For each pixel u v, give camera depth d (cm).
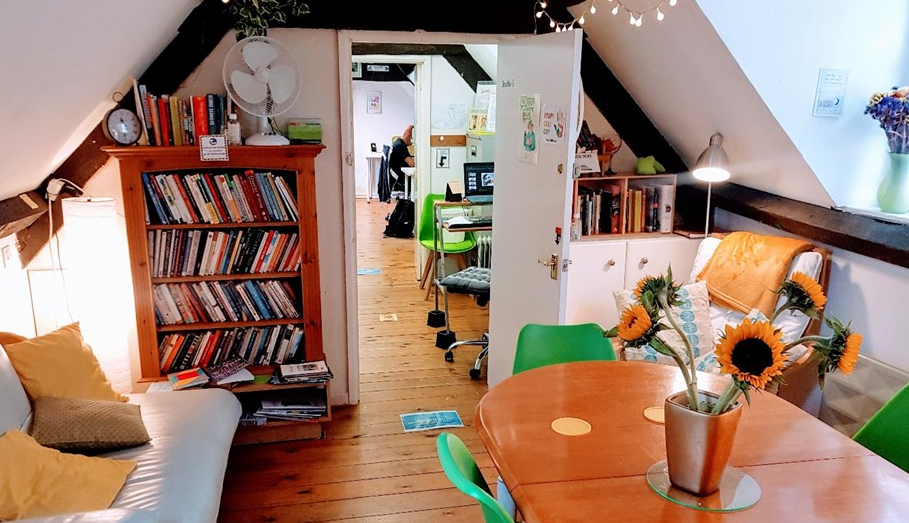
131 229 317
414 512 286
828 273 325
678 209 412
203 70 331
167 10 270
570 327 272
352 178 355
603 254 369
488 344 415
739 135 342
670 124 388
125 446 246
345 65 341
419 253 635
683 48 315
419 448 338
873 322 305
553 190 318
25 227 312
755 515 156
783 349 146
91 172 323
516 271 365
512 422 201
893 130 290
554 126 314
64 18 174
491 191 535
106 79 269
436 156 595
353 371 380
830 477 173
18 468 206
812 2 290
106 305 303
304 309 346
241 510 285
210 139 307
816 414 329
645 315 159
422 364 445
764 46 292
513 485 168
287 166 326
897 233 284
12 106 198
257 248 338
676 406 160
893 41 304
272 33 333
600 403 214
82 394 260
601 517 155
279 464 322
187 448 250
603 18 348
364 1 333
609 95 396
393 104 1095
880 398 295
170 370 340
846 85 305
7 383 231
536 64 328
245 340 348
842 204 320
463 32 352
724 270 346
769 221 352
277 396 352
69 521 173
